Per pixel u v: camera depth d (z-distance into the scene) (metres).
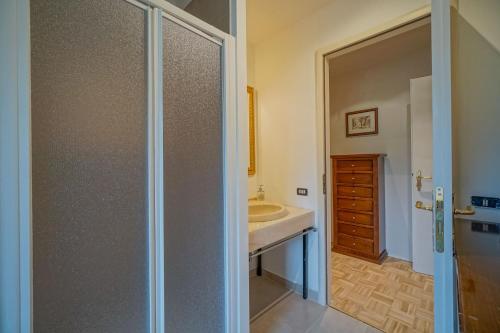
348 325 1.73
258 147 2.51
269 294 2.16
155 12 0.85
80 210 0.69
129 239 0.79
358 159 2.85
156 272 0.84
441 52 0.88
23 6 0.59
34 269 0.61
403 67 2.74
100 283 0.73
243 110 1.18
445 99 0.88
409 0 1.51
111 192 0.75
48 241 0.63
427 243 2.43
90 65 0.71
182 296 0.93
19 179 0.58
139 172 0.81
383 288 2.20
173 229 0.90
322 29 1.95
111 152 0.75
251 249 1.53
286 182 2.27
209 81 1.04
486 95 1.12
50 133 0.64
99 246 0.72
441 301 0.89
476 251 1.01
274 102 2.35
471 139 1.13
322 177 2.01
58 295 0.65
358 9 1.74
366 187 2.79
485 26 1.12
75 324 0.68
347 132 3.21
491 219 1.11
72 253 0.67
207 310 1.02
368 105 3.03
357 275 2.45
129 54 0.79
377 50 2.58
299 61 2.12
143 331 0.82
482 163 1.13
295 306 1.97
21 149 0.59
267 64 2.40
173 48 0.91
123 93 0.78
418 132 2.43
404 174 2.78
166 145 0.88
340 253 3.03
